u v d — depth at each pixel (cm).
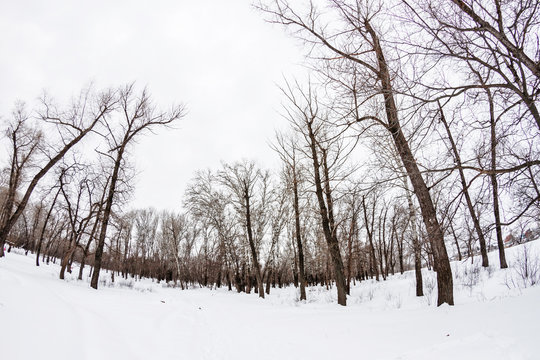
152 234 5988
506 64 484
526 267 1059
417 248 1200
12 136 2261
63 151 1733
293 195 2009
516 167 467
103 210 1936
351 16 557
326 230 1370
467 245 523
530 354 352
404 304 1242
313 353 546
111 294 1405
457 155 505
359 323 730
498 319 515
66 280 1870
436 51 453
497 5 457
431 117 486
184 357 556
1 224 2439
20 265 1983
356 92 492
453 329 536
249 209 2536
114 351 495
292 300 1930
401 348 493
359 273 3809
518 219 492
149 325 788
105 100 1869
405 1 461
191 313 1162
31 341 418
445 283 795
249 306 1466
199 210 3017
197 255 5059
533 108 473
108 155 1908
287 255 3484
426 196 688
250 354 582
